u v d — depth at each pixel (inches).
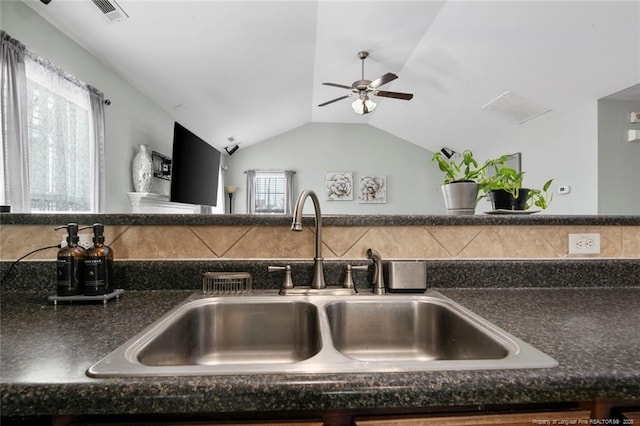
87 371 17.4
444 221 39.4
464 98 160.4
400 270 36.2
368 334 34.5
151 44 99.3
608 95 122.9
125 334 23.6
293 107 200.5
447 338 31.9
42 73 78.7
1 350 20.4
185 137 111.7
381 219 39.0
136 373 17.0
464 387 16.8
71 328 24.9
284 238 39.0
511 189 44.0
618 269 39.6
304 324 33.9
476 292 37.2
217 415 17.3
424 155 253.4
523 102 144.3
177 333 28.5
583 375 17.4
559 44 106.2
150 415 17.1
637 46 96.7
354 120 245.0
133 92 123.0
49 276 36.4
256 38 111.8
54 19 82.4
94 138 95.1
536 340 22.3
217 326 33.6
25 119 71.2
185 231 38.3
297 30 114.9
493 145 192.4
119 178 113.2
